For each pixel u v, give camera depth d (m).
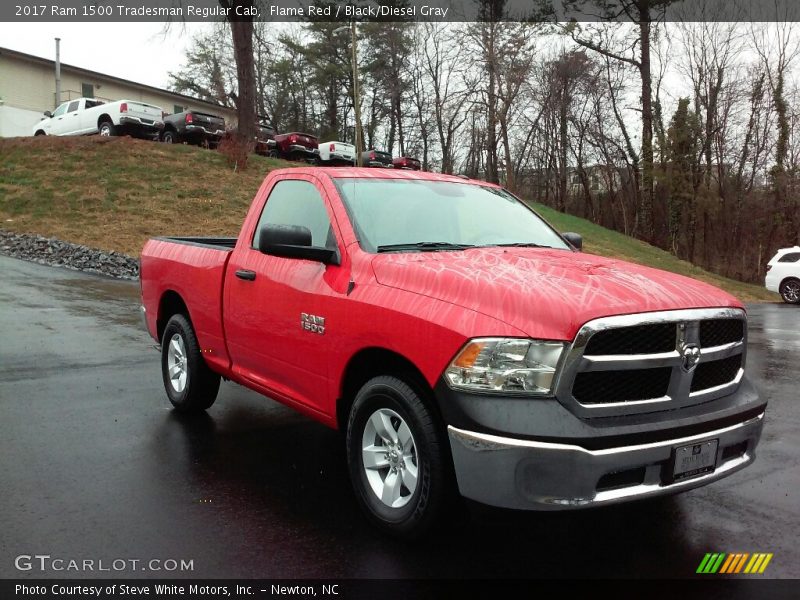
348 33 51.34
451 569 3.17
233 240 6.70
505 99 41.41
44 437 4.92
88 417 5.46
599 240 29.38
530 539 3.51
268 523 3.62
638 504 4.00
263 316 4.43
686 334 3.16
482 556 3.31
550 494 2.87
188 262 5.44
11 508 3.70
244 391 6.52
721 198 45.47
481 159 54.91
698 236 51.69
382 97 57.50
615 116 44.56
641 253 29.17
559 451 2.85
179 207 19.50
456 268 3.46
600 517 3.80
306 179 4.55
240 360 4.81
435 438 3.19
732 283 27.77
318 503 3.90
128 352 7.87
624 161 49.06
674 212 39.53
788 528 3.68
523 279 3.28
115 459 4.53
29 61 36.81
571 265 3.65
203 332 5.23
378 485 3.56
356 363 3.74
